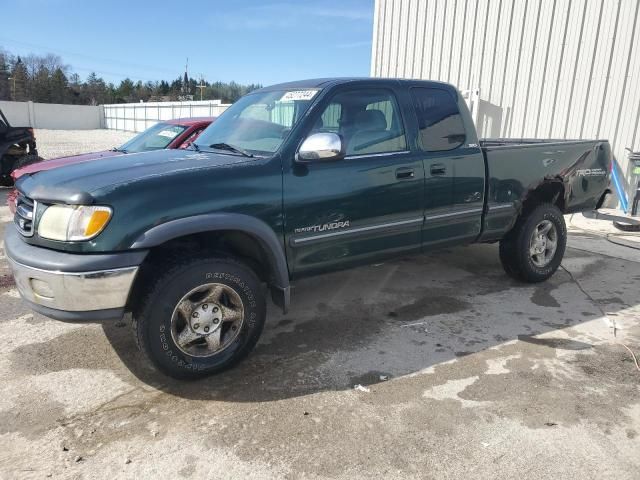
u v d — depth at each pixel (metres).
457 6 11.96
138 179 3.06
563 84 10.23
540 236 5.27
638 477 2.50
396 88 4.21
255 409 3.05
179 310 3.17
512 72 11.05
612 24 9.38
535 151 5.07
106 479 2.47
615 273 5.81
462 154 4.48
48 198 3.05
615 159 9.63
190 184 3.14
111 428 2.87
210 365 3.33
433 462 2.60
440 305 4.76
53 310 2.97
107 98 91.44
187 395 3.21
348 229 3.85
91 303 2.92
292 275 3.70
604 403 3.14
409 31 13.32
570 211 5.62
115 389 3.27
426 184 4.24
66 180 3.15
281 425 2.90
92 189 2.96
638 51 9.10
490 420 2.95
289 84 4.33
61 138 36.88
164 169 3.25
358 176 3.83
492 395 3.22
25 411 3.03
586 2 9.68
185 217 3.08
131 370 3.51
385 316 4.50
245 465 2.57
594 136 9.89
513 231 5.17
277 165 3.48
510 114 11.21
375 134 4.03
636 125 9.29
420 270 5.83
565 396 3.21
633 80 9.23
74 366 3.56
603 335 4.14
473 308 4.70
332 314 4.54
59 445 2.72
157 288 3.07
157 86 108.31
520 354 3.79
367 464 2.58
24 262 3.00
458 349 3.86
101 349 3.81
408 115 4.22
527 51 10.73
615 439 2.79
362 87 4.02
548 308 4.71
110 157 3.91
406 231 4.22
